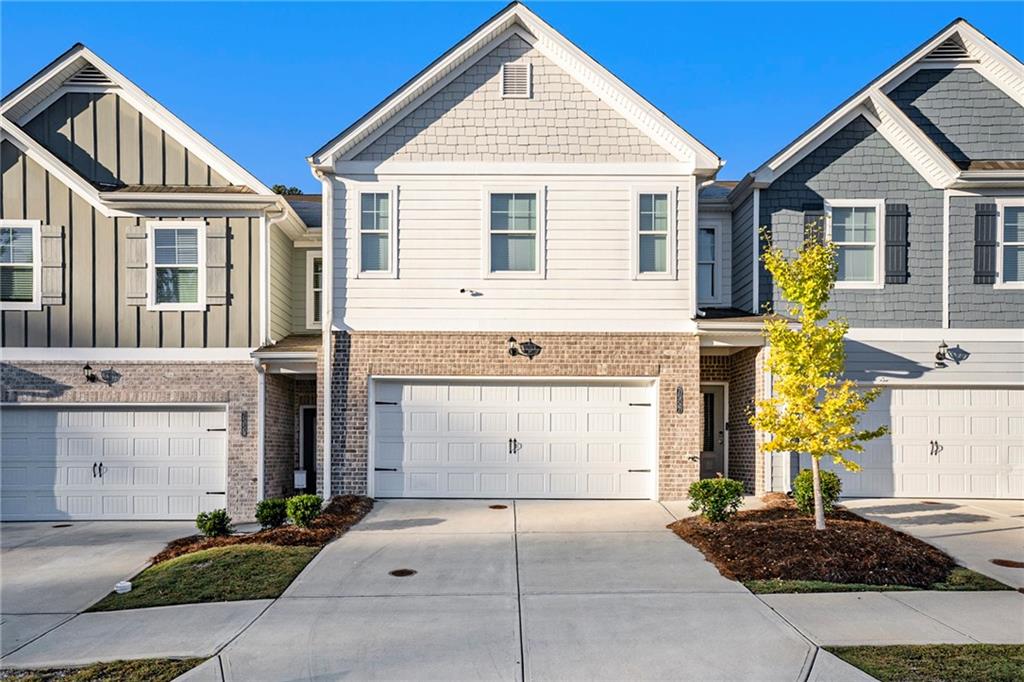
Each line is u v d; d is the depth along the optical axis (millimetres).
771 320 11375
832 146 13922
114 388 13312
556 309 13234
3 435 13305
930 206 13852
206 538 11078
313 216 16031
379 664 6227
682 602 7723
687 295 13227
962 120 14289
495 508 12508
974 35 13914
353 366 13133
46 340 13328
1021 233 13797
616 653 6391
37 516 13250
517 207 13352
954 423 13711
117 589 8734
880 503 13133
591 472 13258
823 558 8789
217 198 13195
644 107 13086
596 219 13297
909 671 5906
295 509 10836
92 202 13484
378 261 13258
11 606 8289
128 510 13328
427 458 13250
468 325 13188
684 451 13117
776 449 10086
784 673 5938
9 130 13203
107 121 13719
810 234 13727
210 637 6965
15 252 13414
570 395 13336
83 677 6156
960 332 13680
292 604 7840
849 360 13656
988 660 6121
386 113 13094
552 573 8828
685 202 13297
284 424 14758
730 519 11109
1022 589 8211
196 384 13375
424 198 13273
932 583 8406
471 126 13352
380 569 9055
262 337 13477
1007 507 12836
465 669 6098
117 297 13430
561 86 13398
